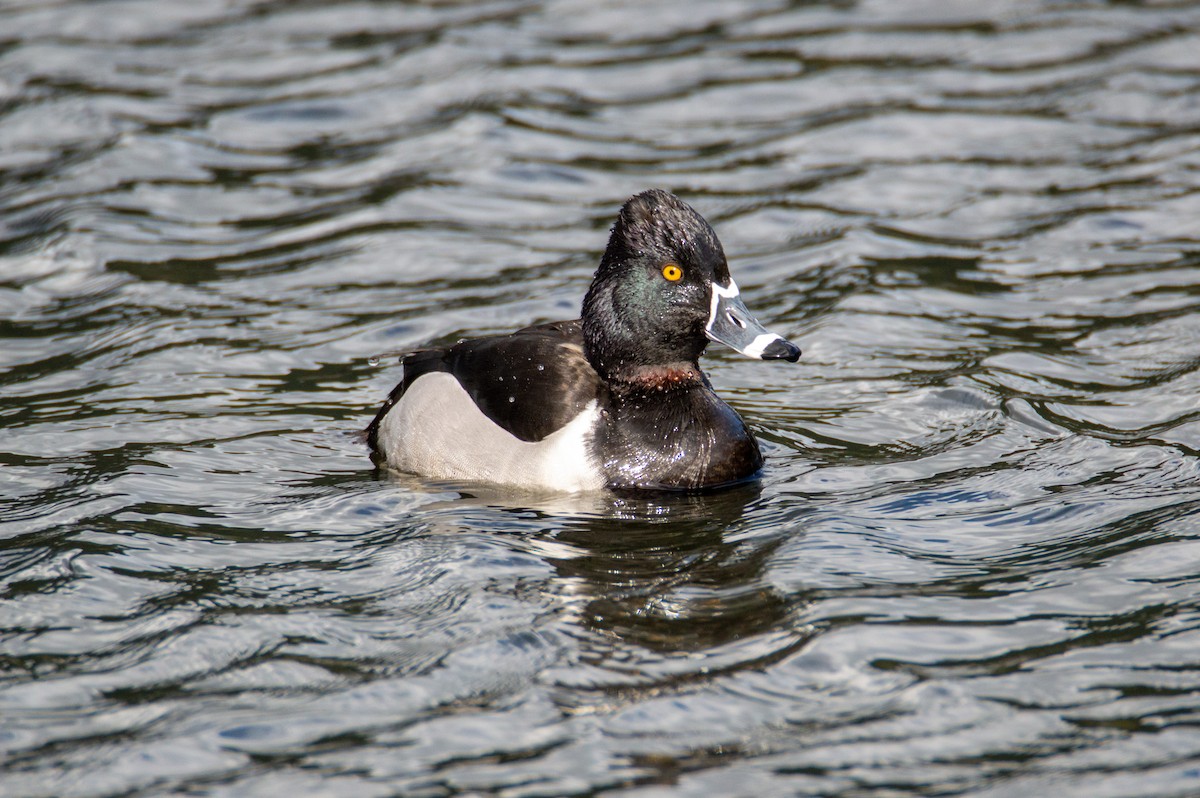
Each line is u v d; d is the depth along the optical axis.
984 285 13.92
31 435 11.03
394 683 7.48
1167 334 12.52
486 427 10.35
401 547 9.11
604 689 7.39
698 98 19.03
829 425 11.23
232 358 12.66
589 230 15.51
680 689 7.37
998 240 14.95
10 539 9.20
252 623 8.10
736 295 10.27
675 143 17.80
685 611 8.20
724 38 21.17
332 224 15.72
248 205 16.22
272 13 22.36
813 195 16.25
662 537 9.27
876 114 18.38
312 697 7.36
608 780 6.64
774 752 6.83
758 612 8.16
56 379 12.20
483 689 7.41
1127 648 7.62
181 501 9.88
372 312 13.67
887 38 20.98
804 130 18.00
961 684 7.34
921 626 7.94
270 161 17.38
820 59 20.27
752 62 20.22
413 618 8.16
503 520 9.58
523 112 18.56
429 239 15.33
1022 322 13.05
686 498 9.99
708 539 9.22
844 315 13.36
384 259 14.86
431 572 8.72
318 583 8.61
